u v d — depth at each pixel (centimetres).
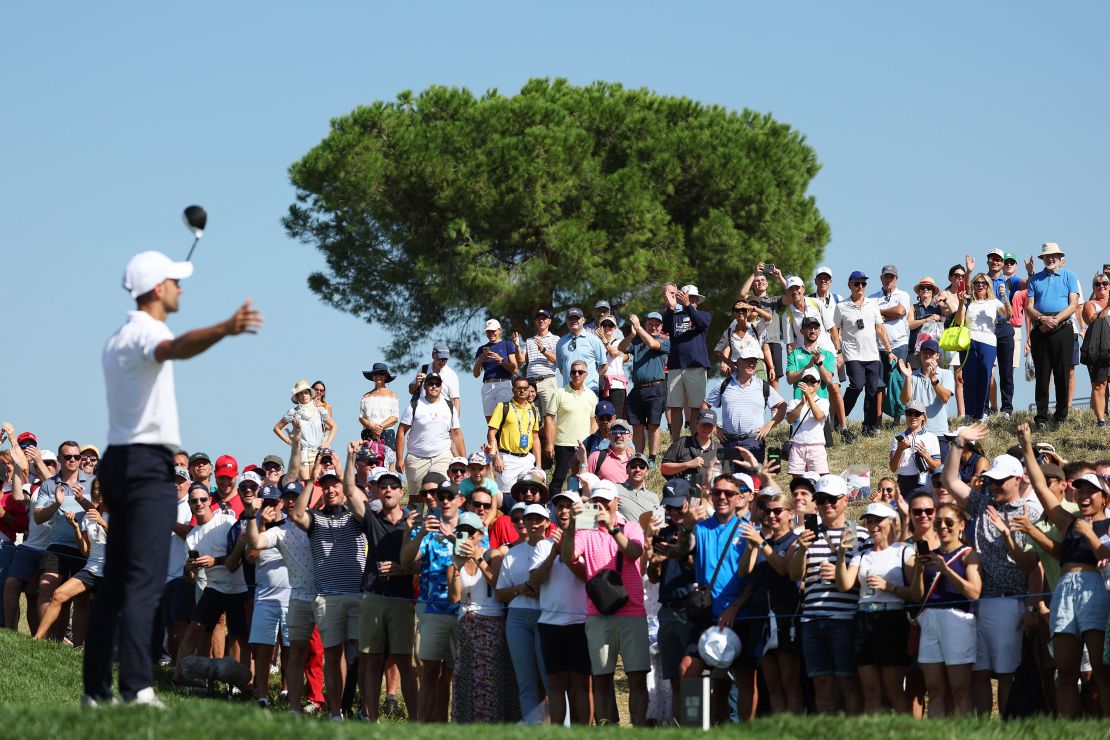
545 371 2469
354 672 1573
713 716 1312
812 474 1370
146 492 871
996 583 1221
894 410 2459
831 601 1234
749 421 2055
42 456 1962
